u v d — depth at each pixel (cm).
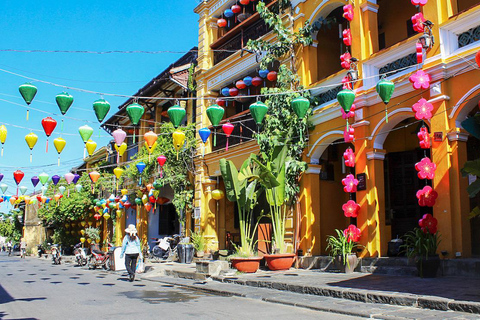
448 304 627
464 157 940
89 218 3039
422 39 984
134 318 649
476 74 909
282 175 1280
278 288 940
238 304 784
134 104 825
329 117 1270
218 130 1823
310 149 1329
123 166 2616
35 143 898
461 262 870
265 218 1670
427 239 898
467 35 952
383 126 1110
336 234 1398
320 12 1352
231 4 1825
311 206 1315
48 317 667
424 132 949
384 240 1101
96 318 654
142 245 1873
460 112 935
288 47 1412
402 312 630
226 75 1756
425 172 940
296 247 1319
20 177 1320
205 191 1839
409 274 948
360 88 1165
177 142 974
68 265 2208
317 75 1391
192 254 1750
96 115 794
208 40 1916
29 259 3359
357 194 1149
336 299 777
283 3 1456
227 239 1816
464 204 926
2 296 929
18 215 5272
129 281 1230
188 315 670
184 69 2108
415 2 973
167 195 2323
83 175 2872
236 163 1659
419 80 944
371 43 1172
